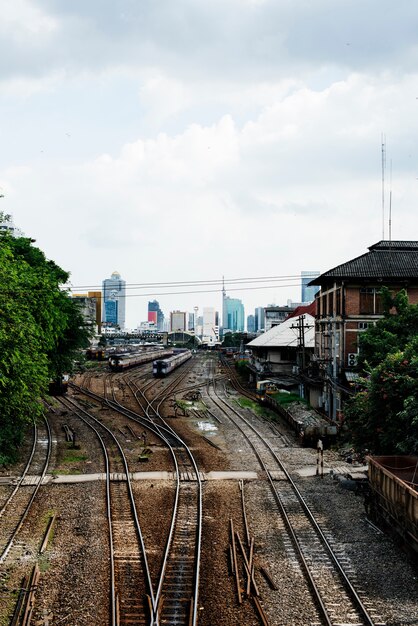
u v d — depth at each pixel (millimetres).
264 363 59031
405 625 11938
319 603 12758
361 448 22984
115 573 14289
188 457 27766
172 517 18578
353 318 40344
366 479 23078
